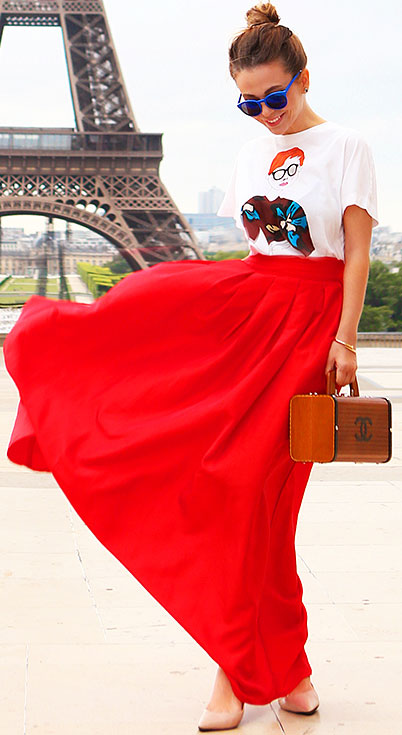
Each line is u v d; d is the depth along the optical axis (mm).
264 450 2568
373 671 3127
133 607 3807
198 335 2756
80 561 4488
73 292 40281
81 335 2781
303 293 2695
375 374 14906
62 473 2678
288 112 2654
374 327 44281
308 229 2678
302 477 2824
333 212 2654
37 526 5188
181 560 2609
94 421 2717
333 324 2689
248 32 2607
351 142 2648
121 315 2750
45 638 3414
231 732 2639
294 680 2748
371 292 44531
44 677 3033
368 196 2639
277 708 2838
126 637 3445
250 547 2566
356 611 3756
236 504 2551
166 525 2643
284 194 2693
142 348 2775
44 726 2654
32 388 2785
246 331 2695
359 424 2574
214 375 2697
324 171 2652
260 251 2811
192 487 2617
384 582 4152
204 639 2572
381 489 6211
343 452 2566
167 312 2742
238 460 2561
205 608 2582
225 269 2797
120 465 2666
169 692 2930
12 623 3574
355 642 3408
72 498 2682
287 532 2771
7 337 2861
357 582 4152
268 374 2627
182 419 2631
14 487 6254
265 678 2652
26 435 2811
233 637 2572
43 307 2867
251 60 2590
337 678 3068
